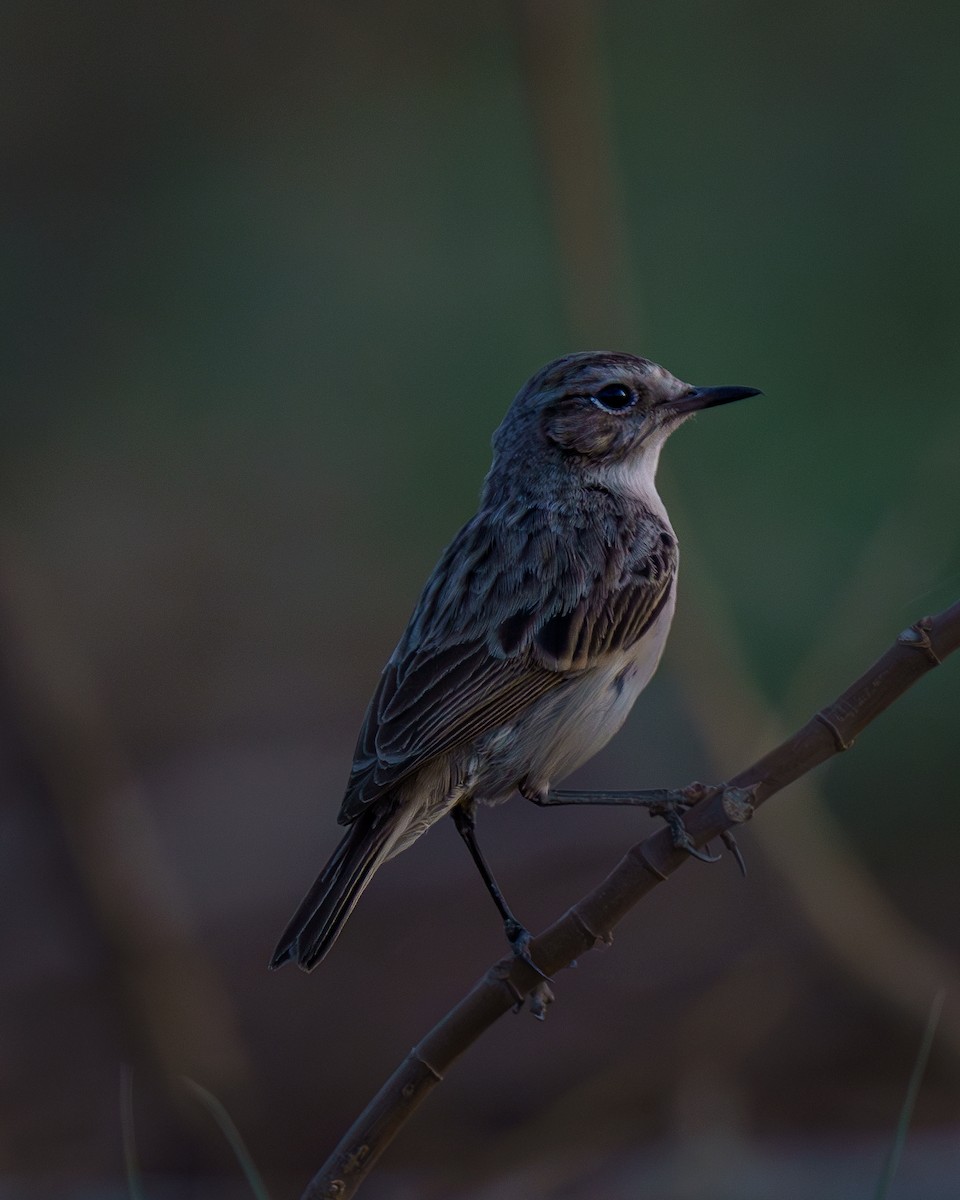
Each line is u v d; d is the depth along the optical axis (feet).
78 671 39.19
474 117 55.21
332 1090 37.99
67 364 60.13
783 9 50.57
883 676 16.31
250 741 52.29
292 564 61.05
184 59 57.62
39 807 37.78
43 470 59.98
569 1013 39.01
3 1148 37.22
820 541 43.62
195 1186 36.40
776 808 35.17
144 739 53.31
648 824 45.91
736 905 41.22
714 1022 37.68
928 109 48.80
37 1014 39.73
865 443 44.83
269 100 57.88
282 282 57.47
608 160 35.86
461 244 54.90
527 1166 34.94
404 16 55.72
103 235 59.57
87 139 59.21
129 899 37.45
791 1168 33.14
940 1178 32.60
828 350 46.55
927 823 43.14
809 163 48.93
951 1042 36.04
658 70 50.65
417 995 40.45
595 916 16.87
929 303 46.73
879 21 49.32
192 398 59.57
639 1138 35.14
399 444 56.03
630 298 36.83
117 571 60.90
